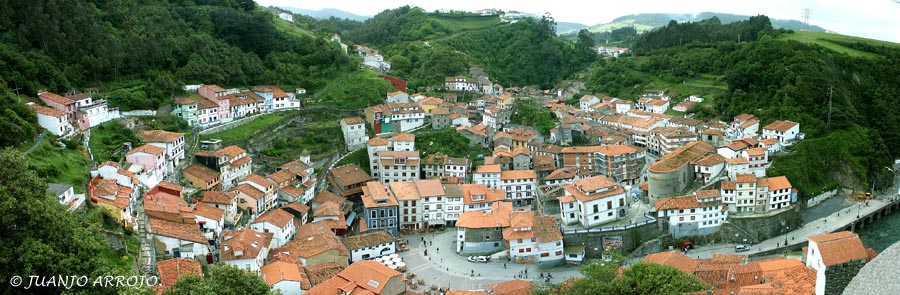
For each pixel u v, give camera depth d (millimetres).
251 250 131125
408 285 142250
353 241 155625
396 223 178250
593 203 170125
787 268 126625
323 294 118000
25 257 68875
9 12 186875
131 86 198000
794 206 183625
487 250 165000
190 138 186250
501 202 179875
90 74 193750
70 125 159875
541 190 187750
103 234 110250
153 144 164125
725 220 175375
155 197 140000
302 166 188375
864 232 184125
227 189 173000
